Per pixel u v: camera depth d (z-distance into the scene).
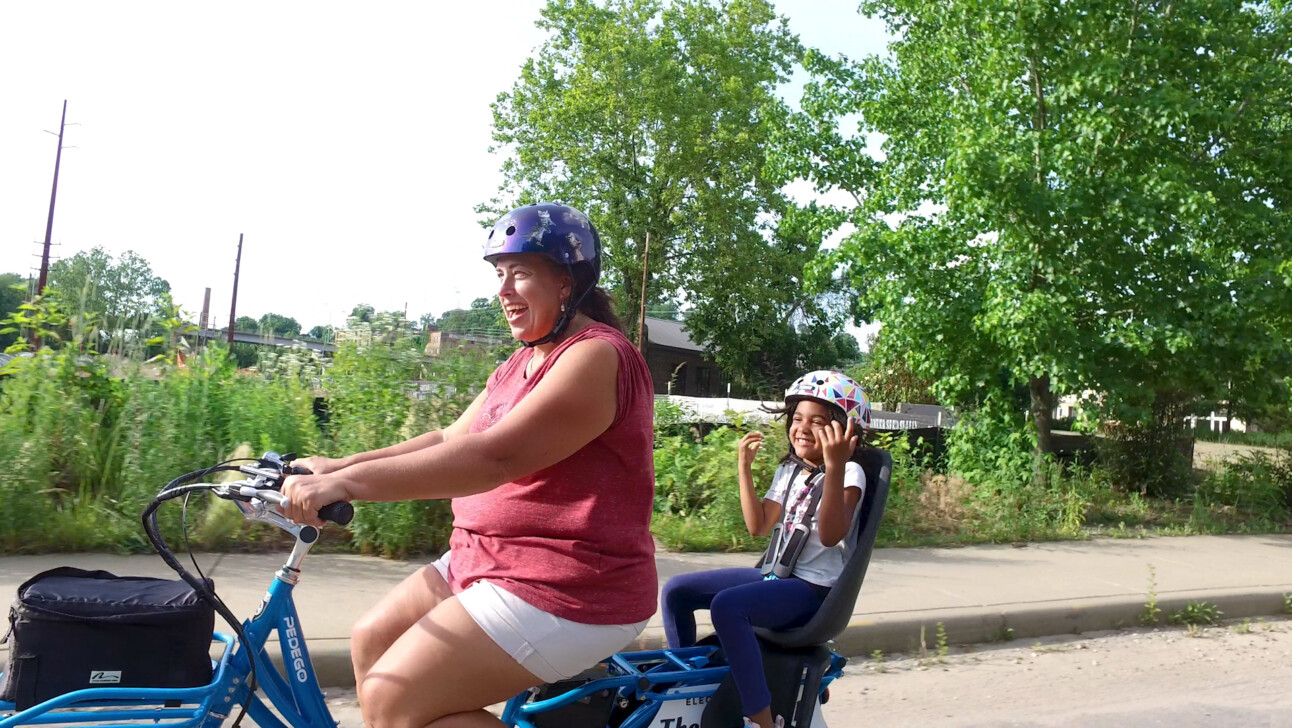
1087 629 6.83
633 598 2.55
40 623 2.27
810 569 3.43
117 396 7.75
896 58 14.16
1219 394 11.79
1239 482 12.38
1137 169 11.16
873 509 3.34
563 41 36.34
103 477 6.89
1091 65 10.70
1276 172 11.84
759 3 36.84
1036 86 11.37
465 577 2.57
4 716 2.28
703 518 8.42
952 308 11.55
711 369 48.81
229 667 2.42
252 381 8.14
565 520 2.49
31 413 7.17
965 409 12.34
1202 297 10.82
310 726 2.57
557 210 2.64
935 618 6.27
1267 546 9.88
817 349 41.22
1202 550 9.43
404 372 7.68
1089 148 10.91
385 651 2.74
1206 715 5.15
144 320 8.23
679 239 37.06
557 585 2.46
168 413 7.12
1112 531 10.27
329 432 7.95
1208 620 7.21
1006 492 10.64
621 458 2.54
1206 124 11.07
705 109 34.66
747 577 3.69
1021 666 5.93
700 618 5.84
